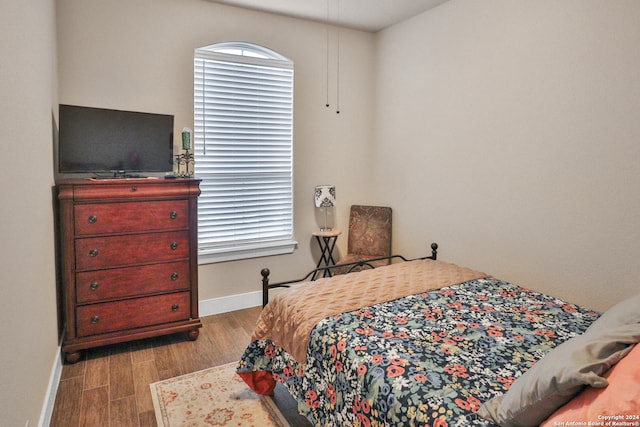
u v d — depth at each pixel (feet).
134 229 8.93
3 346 4.09
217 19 10.94
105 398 7.35
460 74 10.55
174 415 6.88
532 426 3.56
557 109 8.36
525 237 9.17
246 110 11.76
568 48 8.10
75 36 9.32
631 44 7.13
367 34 13.51
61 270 8.93
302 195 12.89
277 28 11.84
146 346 9.52
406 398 4.23
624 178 7.34
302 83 12.46
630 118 7.20
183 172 10.91
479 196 10.25
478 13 9.97
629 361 3.26
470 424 3.73
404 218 12.77
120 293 8.91
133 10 9.91
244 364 7.20
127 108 10.00
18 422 4.64
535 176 8.87
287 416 6.95
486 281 7.98
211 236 11.69
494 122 9.73
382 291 7.27
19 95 5.13
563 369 3.30
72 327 8.47
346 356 5.16
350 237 13.66
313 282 7.86
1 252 4.10
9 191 4.52
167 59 10.41
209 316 11.53
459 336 5.50
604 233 7.68
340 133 13.38
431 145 11.60
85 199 8.35
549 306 6.63
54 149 8.80
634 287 7.28
